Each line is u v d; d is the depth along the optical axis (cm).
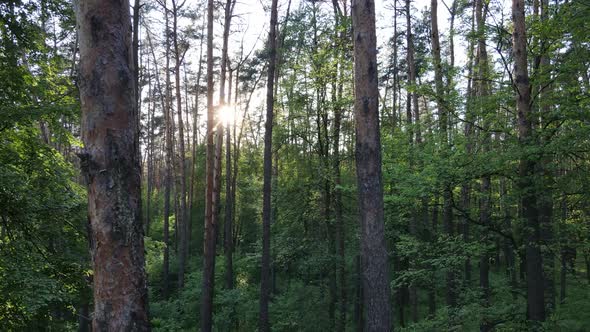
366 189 718
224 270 2575
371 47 727
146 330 348
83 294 1005
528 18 1125
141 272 351
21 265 816
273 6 1493
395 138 1253
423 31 2352
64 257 932
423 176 1010
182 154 2584
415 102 1859
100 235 340
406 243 1181
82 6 350
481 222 1095
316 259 1661
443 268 1050
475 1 1532
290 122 1802
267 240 1454
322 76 1650
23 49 865
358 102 731
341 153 1803
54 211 883
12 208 813
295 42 1808
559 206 1050
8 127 800
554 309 1172
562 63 971
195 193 3384
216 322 1920
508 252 1958
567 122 953
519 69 991
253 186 2738
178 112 2533
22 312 864
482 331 1012
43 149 908
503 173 1008
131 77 364
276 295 2148
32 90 859
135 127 364
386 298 697
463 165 998
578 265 2094
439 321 1042
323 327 1639
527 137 930
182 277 2436
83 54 349
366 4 731
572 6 899
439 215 1888
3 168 781
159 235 3634
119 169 345
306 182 1786
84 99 349
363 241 718
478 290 1123
